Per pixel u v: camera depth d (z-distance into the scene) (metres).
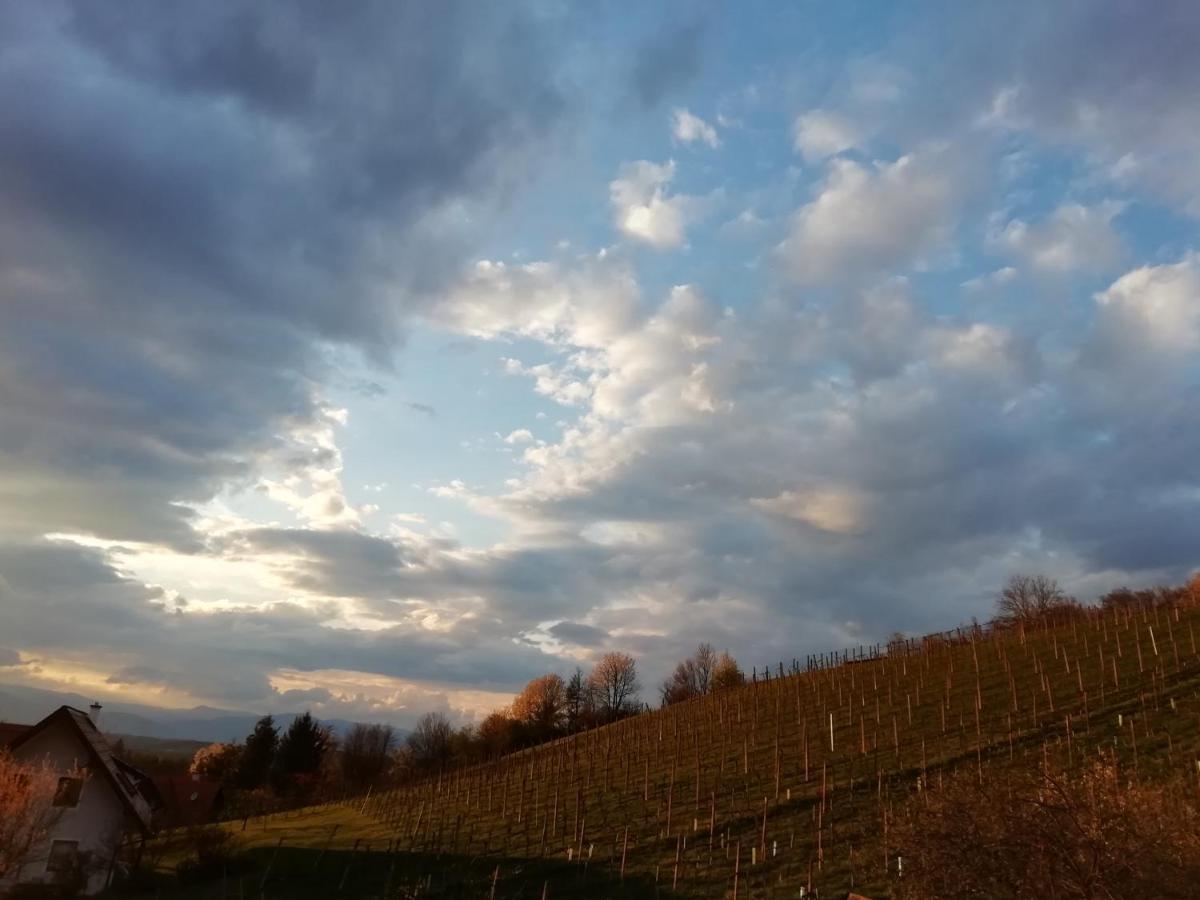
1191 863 12.12
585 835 34.62
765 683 72.44
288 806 81.25
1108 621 60.25
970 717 40.88
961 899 13.32
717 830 31.42
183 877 39.66
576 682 125.31
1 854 34.09
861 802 31.34
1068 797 12.98
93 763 43.94
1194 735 30.80
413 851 37.62
